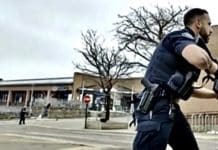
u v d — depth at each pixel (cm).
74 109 4909
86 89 5453
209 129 2700
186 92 271
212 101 2956
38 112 5184
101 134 2422
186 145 296
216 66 257
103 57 3925
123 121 3559
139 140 267
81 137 2038
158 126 262
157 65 275
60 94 6681
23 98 7406
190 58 250
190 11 290
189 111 2911
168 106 267
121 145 1527
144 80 281
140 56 3988
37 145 1288
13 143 1330
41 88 7081
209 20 292
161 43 280
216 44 3009
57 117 4800
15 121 4509
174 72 268
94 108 5072
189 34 274
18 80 7862
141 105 271
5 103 7712
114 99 4909
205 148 1445
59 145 1319
